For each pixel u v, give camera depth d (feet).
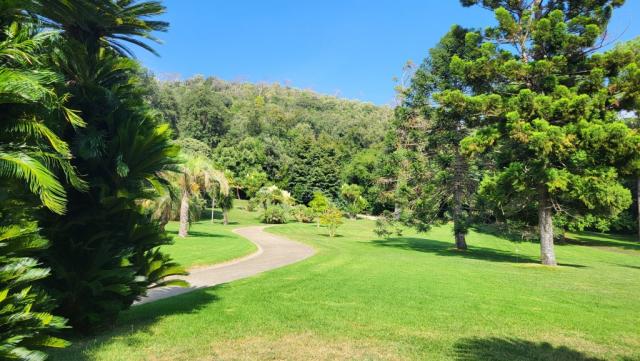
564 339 20.85
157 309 26.40
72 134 20.70
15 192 13.57
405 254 74.54
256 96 524.52
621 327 23.25
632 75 51.13
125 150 21.52
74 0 19.54
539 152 51.78
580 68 59.21
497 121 62.90
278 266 51.88
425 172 88.12
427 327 22.49
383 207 233.76
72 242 20.22
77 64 20.39
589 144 51.06
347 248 84.07
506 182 59.52
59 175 19.76
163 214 94.84
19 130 12.10
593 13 58.90
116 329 21.83
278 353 18.06
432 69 87.40
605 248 115.96
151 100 310.45
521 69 56.08
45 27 18.44
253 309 26.30
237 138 337.11
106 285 21.02
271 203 216.95
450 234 147.02
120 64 22.02
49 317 13.05
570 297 32.12
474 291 33.63
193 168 99.35
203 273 45.37
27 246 12.58
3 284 12.30
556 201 61.00
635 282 42.24
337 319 23.89
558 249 106.52
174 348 18.48
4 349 11.71
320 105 518.78
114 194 21.93
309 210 197.16
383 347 19.04
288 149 306.76
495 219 88.22
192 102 345.92
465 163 83.92
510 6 65.26
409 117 90.12
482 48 59.36
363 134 333.42
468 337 20.83
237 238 98.58
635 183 146.00
